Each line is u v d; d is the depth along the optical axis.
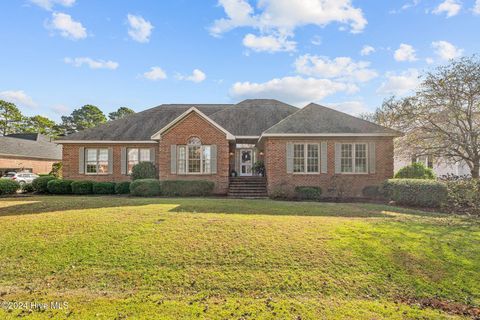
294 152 17.55
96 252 6.77
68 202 12.49
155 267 6.15
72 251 6.84
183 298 5.10
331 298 5.14
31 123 62.94
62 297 5.09
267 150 17.72
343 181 16.59
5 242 7.32
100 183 19.06
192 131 18.17
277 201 14.30
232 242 7.13
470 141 15.74
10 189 18.62
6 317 4.40
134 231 7.82
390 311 4.70
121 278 5.79
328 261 6.30
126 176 21.59
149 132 22.28
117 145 21.75
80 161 21.66
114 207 11.16
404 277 5.82
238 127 21.48
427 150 17.09
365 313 4.61
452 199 12.20
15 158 36.38
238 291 5.37
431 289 5.48
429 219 9.71
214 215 9.54
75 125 71.38
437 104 16.14
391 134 16.97
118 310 4.63
